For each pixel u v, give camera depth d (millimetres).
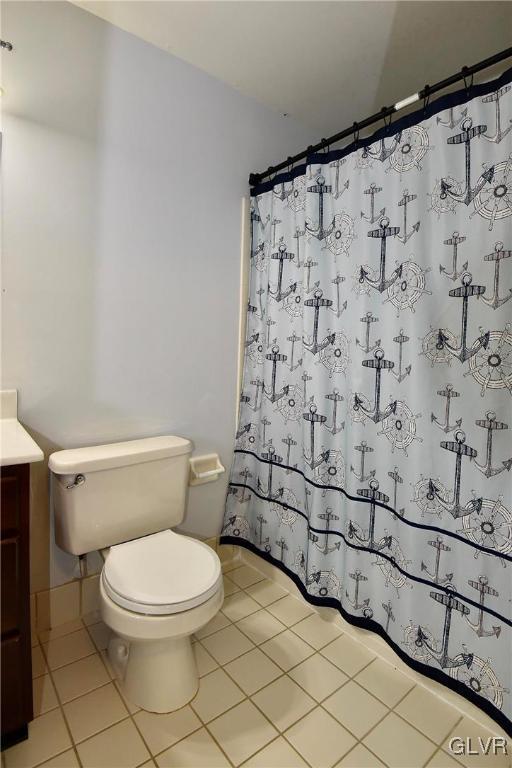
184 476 1678
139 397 1721
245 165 1950
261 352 1988
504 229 1141
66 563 1604
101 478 1447
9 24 1324
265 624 1702
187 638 1350
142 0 1391
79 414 1570
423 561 1346
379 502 1490
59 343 1500
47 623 1587
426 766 1150
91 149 1509
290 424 1844
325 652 1562
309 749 1187
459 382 1248
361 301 1514
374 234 1463
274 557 1944
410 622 1380
